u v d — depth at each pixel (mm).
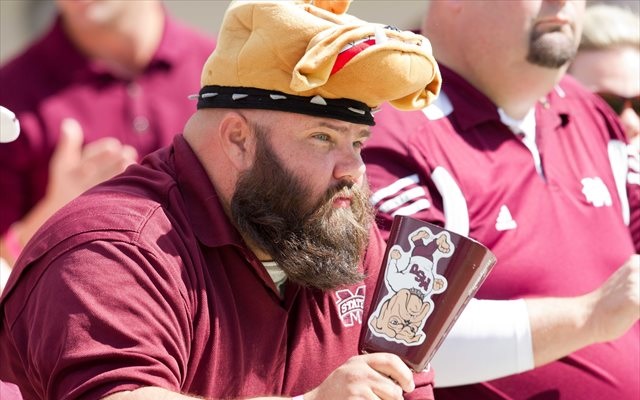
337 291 8125
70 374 7086
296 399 7148
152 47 10359
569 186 10172
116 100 10172
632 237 10750
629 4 13930
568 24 9992
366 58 7383
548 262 9688
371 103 7691
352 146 7801
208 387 7566
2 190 9805
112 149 9617
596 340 9367
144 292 7262
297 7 7598
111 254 7316
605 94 12383
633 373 9789
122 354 7062
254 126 7703
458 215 9469
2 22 10977
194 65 10570
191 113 10445
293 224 7691
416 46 7602
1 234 9836
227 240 7711
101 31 10102
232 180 7816
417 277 7312
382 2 13422
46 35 10109
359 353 7461
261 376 7793
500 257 9547
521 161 9961
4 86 9945
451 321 7305
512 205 9727
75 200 7773
